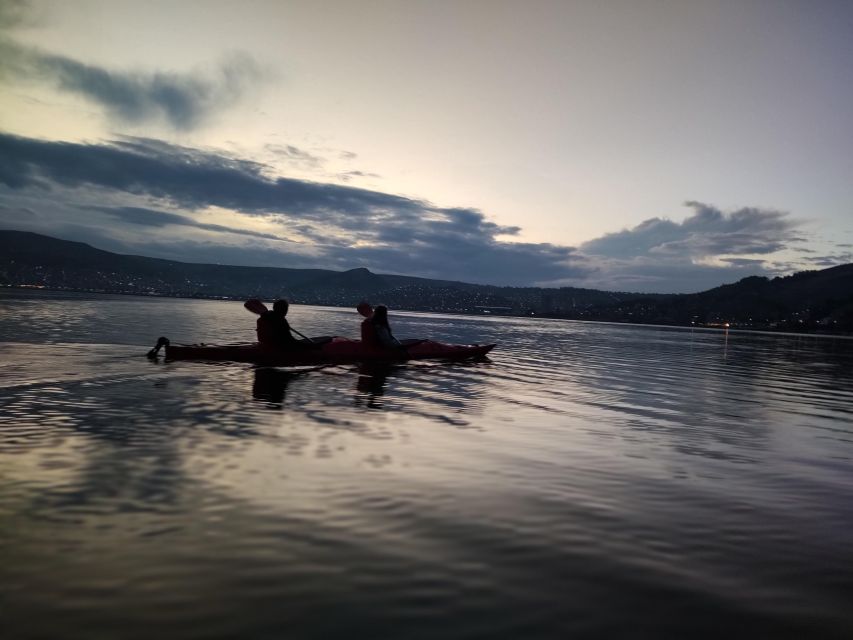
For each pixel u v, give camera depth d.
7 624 2.10
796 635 2.27
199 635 2.09
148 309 47.44
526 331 47.19
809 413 8.96
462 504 3.71
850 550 3.24
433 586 2.57
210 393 7.61
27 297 62.00
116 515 3.23
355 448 5.02
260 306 12.06
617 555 3.02
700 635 2.25
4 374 8.63
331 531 3.14
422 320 64.31
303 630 2.15
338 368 11.32
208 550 2.82
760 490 4.43
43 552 2.72
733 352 31.33
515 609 2.39
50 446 4.64
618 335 50.88
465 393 8.92
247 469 4.23
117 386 7.88
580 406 8.30
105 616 2.19
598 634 2.22
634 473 4.71
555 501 3.88
